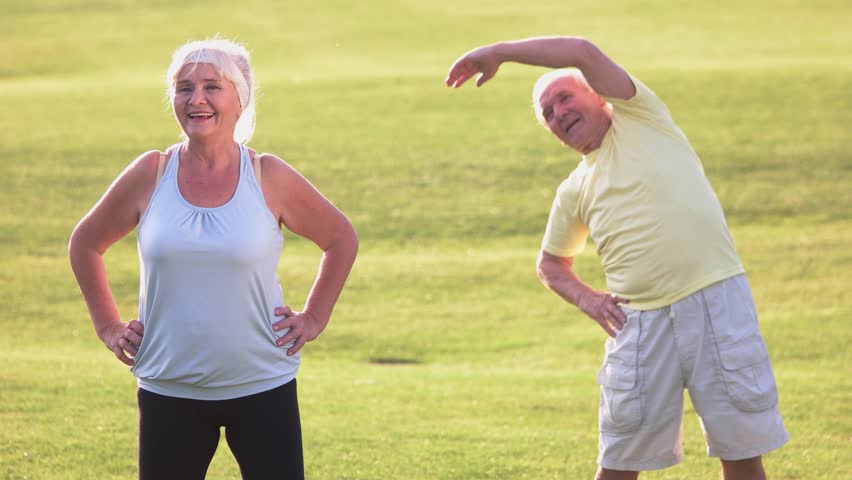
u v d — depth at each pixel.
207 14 120.56
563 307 38.50
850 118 64.31
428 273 43.28
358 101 77.50
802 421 21.12
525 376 27.64
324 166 60.72
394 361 31.98
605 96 13.51
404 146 64.50
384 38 106.56
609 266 14.02
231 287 10.95
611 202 13.73
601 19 110.31
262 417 11.34
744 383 13.14
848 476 17.28
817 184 53.00
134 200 11.32
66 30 112.62
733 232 46.94
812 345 30.86
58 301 38.81
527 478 17.44
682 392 13.59
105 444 18.92
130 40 108.06
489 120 70.19
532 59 13.30
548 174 57.91
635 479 14.15
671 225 13.23
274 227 11.37
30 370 25.42
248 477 11.47
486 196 54.66
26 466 17.44
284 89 82.56
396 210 52.78
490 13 116.62
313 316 11.74
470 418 22.16
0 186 56.16
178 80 11.17
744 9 111.06
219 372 11.07
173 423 11.28
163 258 10.89
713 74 78.19
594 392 25.03
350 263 11.95
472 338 34.62
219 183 11.20
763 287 38.91
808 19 103.94
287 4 125.81
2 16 118.94
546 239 15.05
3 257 44.75
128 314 38.56
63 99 79.31
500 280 42.19
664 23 106.50
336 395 24.31
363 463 18.20
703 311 13.24
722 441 13.34
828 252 43.09
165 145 65.69
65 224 50.22
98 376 24.97
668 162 13.42
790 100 69.50
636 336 13.62
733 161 57.31
